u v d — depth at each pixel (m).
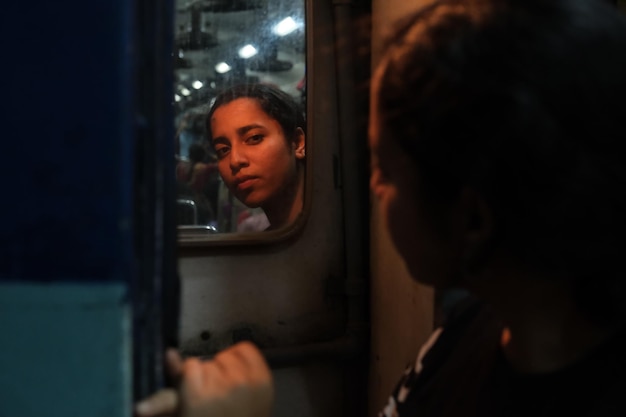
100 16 0.45
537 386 0.55
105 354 0.46
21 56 0.46
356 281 1.64
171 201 0.59
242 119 1.58
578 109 0.45
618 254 0.47
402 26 0.56
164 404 0.52
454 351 0.71
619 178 0.45
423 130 0.49
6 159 0.46
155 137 0.51
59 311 0.46
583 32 0.46
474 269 0.54
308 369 1.66
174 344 0.61
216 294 1.57
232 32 1.54
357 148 1.64
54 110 0.46
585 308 0.51
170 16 0.57
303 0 1.56
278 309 1.62
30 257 0.46
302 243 1.63
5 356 0.46
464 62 0.47
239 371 0.58
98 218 0.46
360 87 1.64
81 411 0.46
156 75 0.52
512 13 0.48
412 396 0.73
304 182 1.62
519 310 0.54
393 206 0.56
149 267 0.51
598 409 0.51
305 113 1.60
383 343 1.58
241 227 1.60
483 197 0.49
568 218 0.46
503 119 0.45
